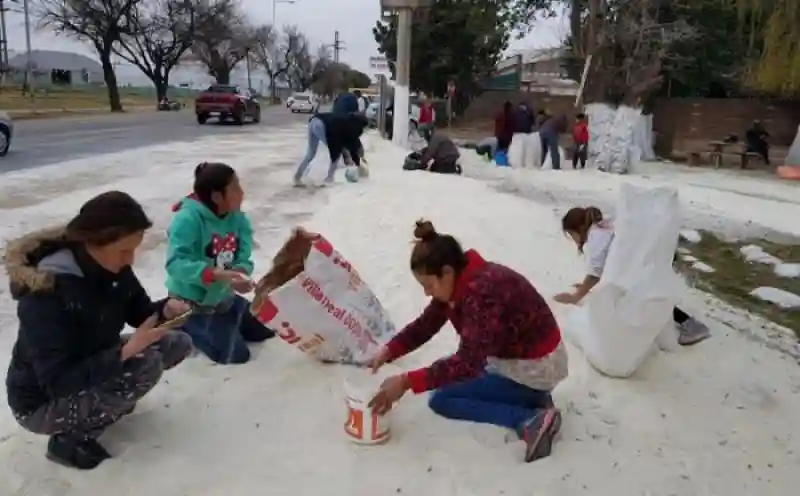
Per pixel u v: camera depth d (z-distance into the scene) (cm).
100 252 283
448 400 354
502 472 313
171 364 332
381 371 407
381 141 2141
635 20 2512
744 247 952
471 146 2502
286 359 423
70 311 283
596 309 410
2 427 336
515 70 4259
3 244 699
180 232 397
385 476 306
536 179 1580
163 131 2495
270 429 342
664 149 2619
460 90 3828
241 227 431
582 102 2478
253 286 388
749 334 546
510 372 337
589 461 328
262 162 1476
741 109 2541
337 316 404
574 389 400
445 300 330
